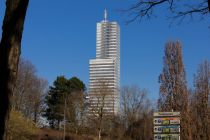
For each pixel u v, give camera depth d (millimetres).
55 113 103875
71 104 95750
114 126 92750
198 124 48875
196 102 49875
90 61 161500
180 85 50562
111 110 91625
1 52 8914
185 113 49219
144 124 91625
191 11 11320
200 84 49969
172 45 51812
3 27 9047
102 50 170750
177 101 50125
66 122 96250
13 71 8891
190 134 48375
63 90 105688
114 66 160125
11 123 51844
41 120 103625
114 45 170250
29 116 94312
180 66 51000
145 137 90375
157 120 30828
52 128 102250
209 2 10406
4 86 8773
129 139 91750
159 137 30547
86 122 92750
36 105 97688
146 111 94125
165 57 51781
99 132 88375
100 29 172000
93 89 93188
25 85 92062
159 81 51656
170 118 30469
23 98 91312
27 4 9125
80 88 107625
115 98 95125
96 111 90062
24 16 9109
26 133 55844
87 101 93938
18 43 9000
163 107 50656
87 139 89812
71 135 93438
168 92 50938
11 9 8992
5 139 8680
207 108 49062
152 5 11102
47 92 106188
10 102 8820
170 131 30344
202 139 48469
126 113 94688
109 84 96375
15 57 8945
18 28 8992
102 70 160000
